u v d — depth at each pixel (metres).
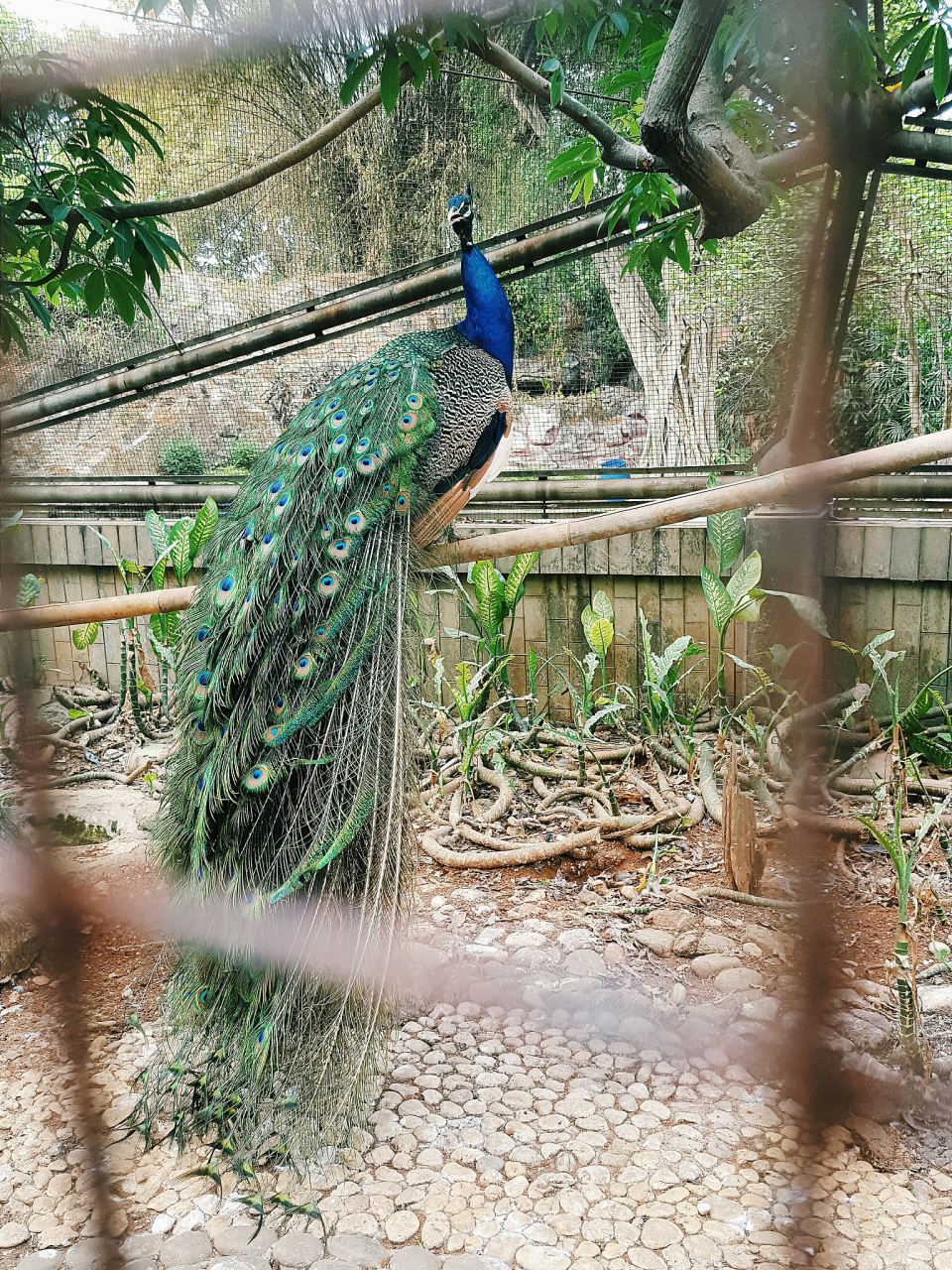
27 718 2.90
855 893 3.77
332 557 2.69
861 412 4.48
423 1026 3.11
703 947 3.43
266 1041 2.30
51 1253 2.20
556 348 5.50
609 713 5.10
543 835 4.45
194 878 2.60
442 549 3.10
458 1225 2.24
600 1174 2.41
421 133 4.78
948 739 4.54
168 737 5.89
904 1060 2.57
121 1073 2.90
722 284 5.04
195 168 4.51
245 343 5.27
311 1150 2.21
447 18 2.76
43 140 3.17
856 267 2.94
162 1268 2.13
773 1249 2.13
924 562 4.86
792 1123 2.59
